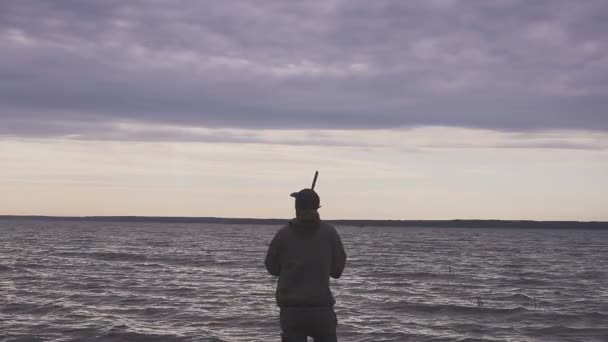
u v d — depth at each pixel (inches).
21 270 1085.8
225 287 853.8
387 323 561.3
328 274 205.3
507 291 872.9
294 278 203.0
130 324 525.0
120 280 936.9
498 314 629.0
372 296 778.8
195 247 2386.8
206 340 462.0
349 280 1024.9
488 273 1237.1
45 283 857.5
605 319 596.7
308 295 200.7
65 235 3816.4
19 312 581.9
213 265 1366.9
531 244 3592.5
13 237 3238.2
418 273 1201.4
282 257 205.8
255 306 652.1
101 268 1203.9
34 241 2704.2
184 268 1251.8
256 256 1750.7
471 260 1771.7
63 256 1600.6
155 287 839.7
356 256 1926.7
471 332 520.4
